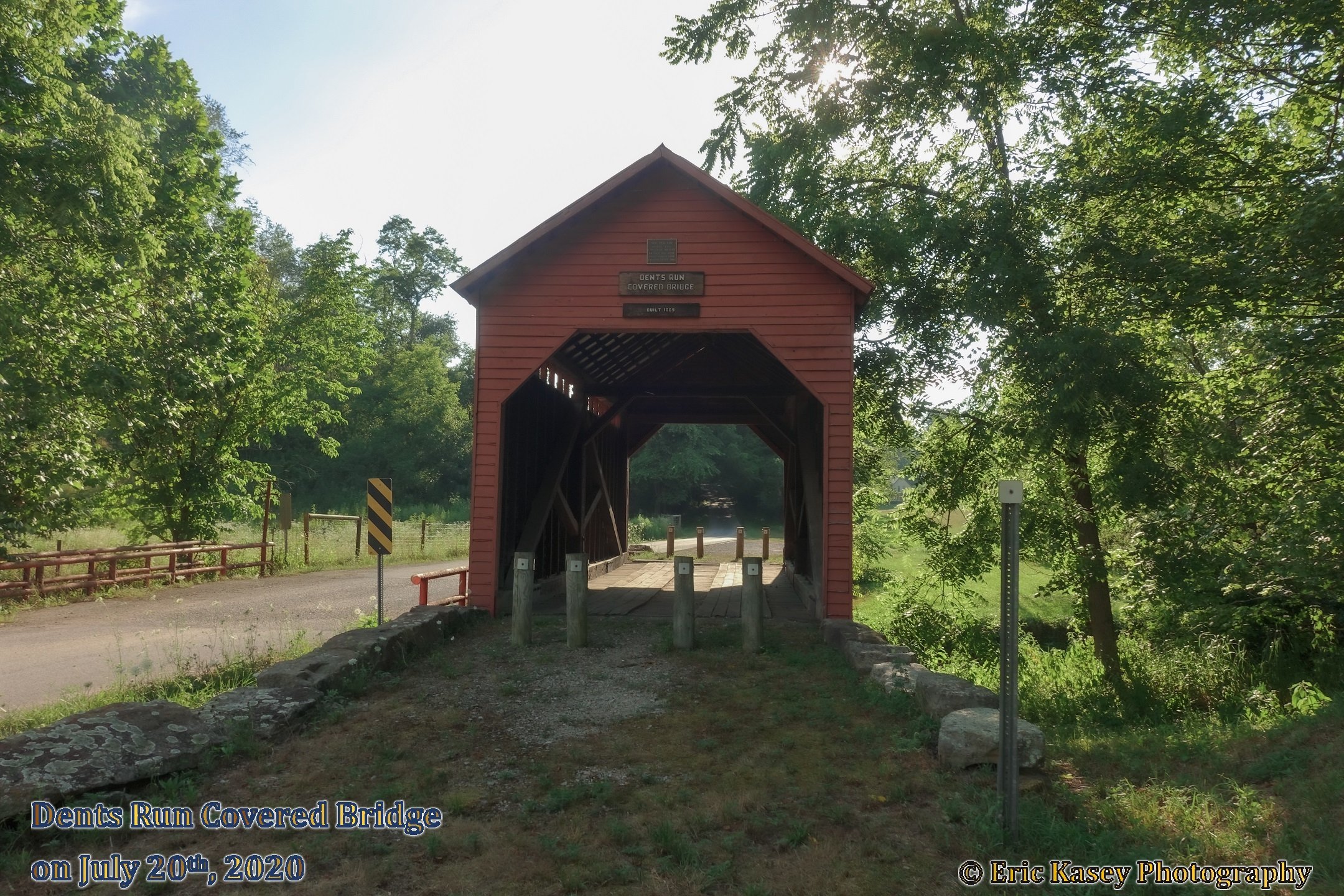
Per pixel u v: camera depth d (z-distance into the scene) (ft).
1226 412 36.17
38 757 14.34
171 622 35.68
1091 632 46.11
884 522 61.46
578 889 12.18
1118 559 42.32
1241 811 15.56
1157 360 41.81
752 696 22.65
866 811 15.20
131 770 15.12
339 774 16.58
